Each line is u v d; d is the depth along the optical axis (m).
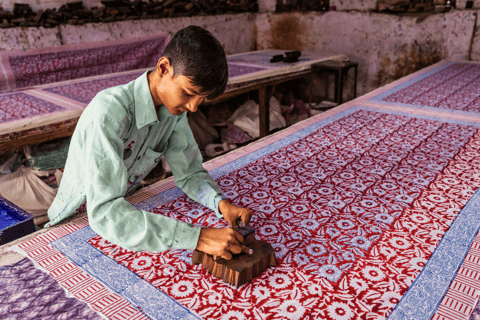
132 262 1.28
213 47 1.01
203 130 5.71
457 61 5.52
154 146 1.55
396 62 6.46
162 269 1.24
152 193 1.77
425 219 1.44
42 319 1.07
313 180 1.82
